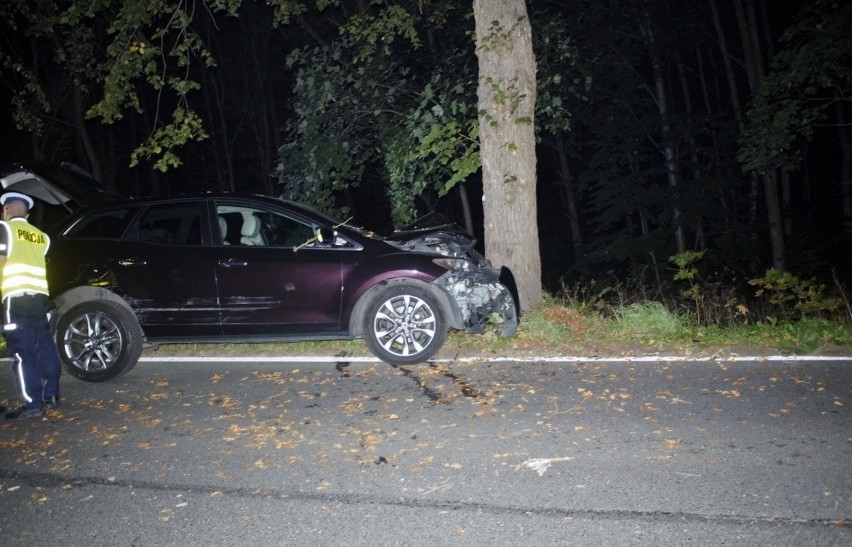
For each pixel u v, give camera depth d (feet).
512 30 30.68
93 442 19.57
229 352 28.78
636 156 76.59
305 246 26.48
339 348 28.55
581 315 29.91
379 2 46.83
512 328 27.84
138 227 26.96
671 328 28.22
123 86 37.40
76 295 26.45
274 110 106.73
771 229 67.92
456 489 15.90
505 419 19.86
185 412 21.76
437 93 44.37
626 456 17.12
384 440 18.83
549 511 14.74
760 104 51.98
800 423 18.60
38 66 73.72
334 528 14.46
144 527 14.80
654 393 21.43
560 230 104.63
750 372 23.06
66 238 26.99
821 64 48.73
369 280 25.96
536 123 46.65
